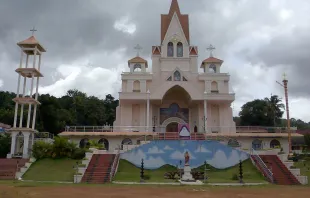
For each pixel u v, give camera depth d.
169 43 51.41
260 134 42.62
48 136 45.94
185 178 26.95
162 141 34.50
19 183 24.11
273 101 74.19
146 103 47.59
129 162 33.50
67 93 92.00
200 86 50.34
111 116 86.75
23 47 39.53
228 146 34.06
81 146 42.38
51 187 21.58
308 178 29.06
